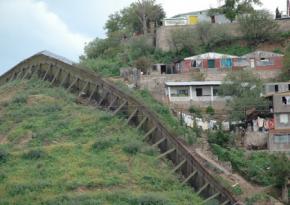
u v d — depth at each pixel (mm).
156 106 88625
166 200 60906
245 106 91688
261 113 90062
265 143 87625
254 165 78938
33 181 64562
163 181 66688
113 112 83250
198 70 108625
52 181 64438
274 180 75312
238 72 98688
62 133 79250
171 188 65938
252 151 83562
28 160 70875
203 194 65562
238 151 82812
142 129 78375
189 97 100500
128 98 82438
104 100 87250
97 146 73312
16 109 89438
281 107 88688
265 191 74250
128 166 69188
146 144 75000
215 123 91062
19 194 62125
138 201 60500
